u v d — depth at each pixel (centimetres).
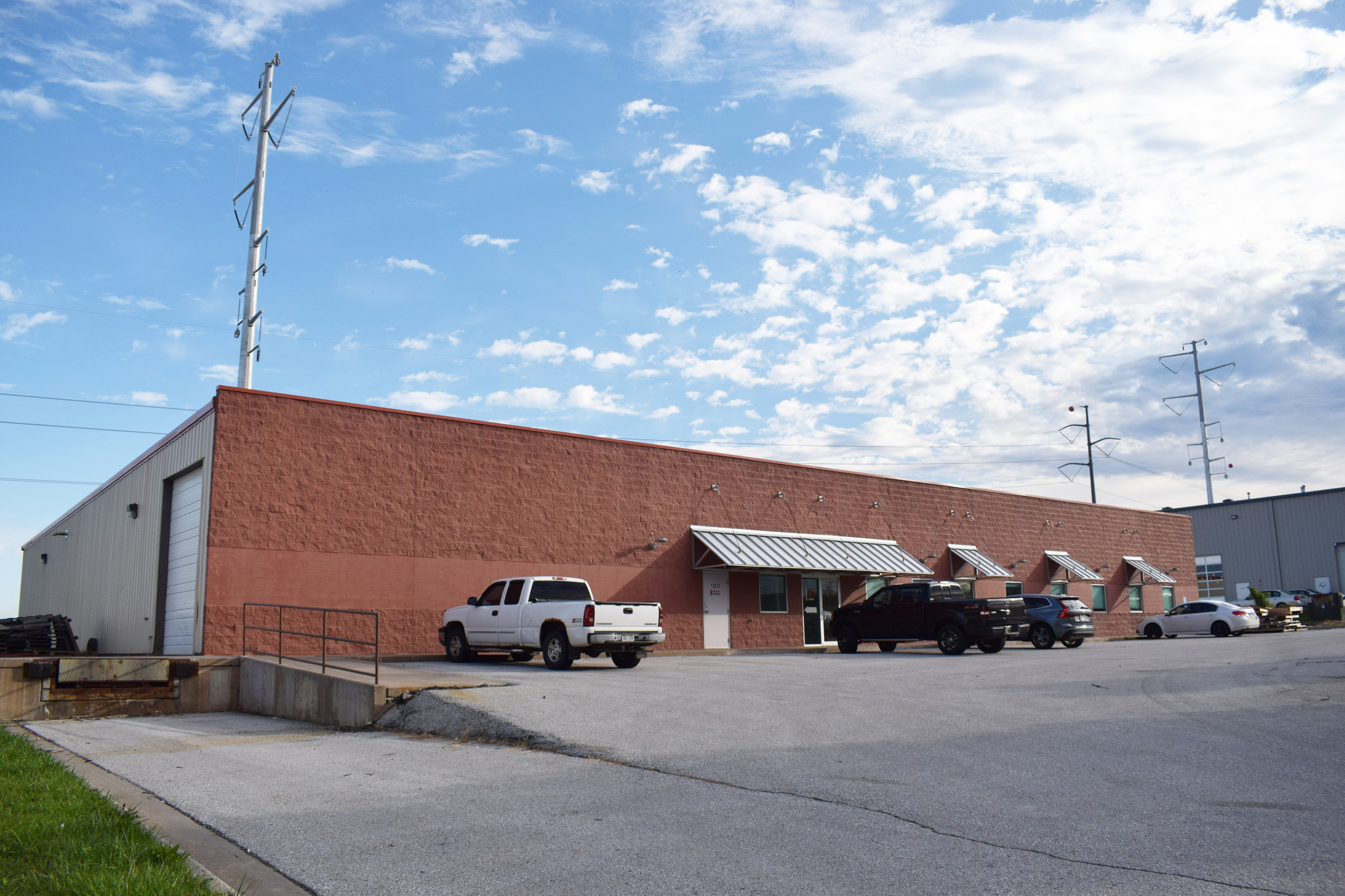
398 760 1023
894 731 1062
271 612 2045
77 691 1711
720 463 2973
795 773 852
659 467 2812
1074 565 4072
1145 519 4684
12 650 2486
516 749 1069
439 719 1263
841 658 2377
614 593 2630
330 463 2173
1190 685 1458
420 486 2305
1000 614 2512
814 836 646
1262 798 732
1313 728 1031
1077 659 2089
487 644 2081
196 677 1823
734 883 550
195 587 2067
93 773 940
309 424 2159
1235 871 557
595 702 1314
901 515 3531
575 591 2097
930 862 583
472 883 558
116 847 568
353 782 887
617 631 1906
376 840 659
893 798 750
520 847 635
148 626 2317
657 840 646
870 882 546
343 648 2136
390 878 572
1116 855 592
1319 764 847
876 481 3466
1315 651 2155
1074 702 1286
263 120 2619
